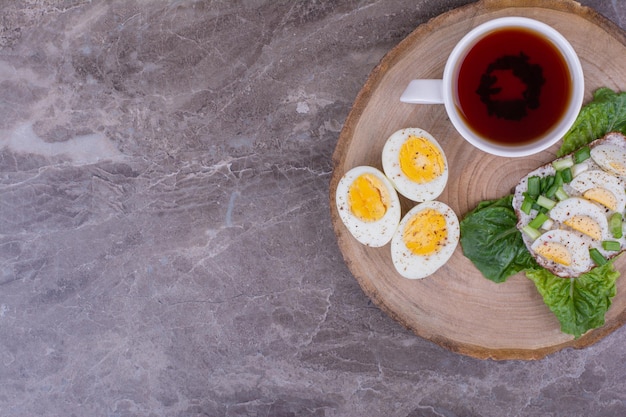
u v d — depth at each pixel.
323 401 0.70
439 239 0.61
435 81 0.58
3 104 0.70
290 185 0.69
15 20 0.69
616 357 0.67
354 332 0.69
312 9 0.67
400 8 0.66
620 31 0.59
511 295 0.62
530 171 0.60
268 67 0.68
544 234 0.60
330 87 0.67
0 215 0.71
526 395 0.68
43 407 0.72
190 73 0.68
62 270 0.71
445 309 0.62
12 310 0.72
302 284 0.69
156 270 0.70
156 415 0.71
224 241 0.69
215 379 0.71
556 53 0.56
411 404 0.69
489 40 0.56
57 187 0.70
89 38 0.69
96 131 0.70
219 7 0.68
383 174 0.61
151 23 0.68
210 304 0.70
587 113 0.59
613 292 0.60
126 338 0.71
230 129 0.69
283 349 0.70
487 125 0.57
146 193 0.70
